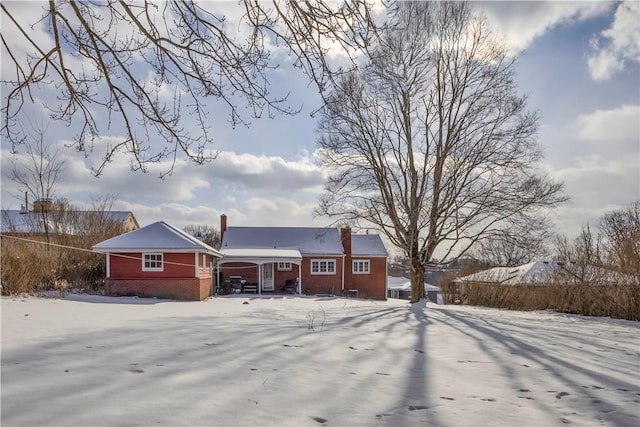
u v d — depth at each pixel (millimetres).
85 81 5238
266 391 4332
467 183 21219
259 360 5754
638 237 17141
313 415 3727
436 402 4285
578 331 11750
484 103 21156
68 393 3902
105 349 5965
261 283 31859
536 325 13125
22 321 8711
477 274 27594
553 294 20625
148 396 3943
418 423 3658
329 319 11984
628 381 5484
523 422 3795
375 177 22609
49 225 25562
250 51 5164
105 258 23484
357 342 7797
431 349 7445
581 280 19016
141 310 13320
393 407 4059
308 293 32688
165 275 21891
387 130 22328
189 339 7152
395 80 20203
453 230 21234
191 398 3955
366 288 34000
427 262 22016
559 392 4840
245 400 4012
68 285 20797
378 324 11188
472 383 5113
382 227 22750
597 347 8625
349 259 33938
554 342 9086
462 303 27156
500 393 4715
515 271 25891
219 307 16344
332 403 4082
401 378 5176
